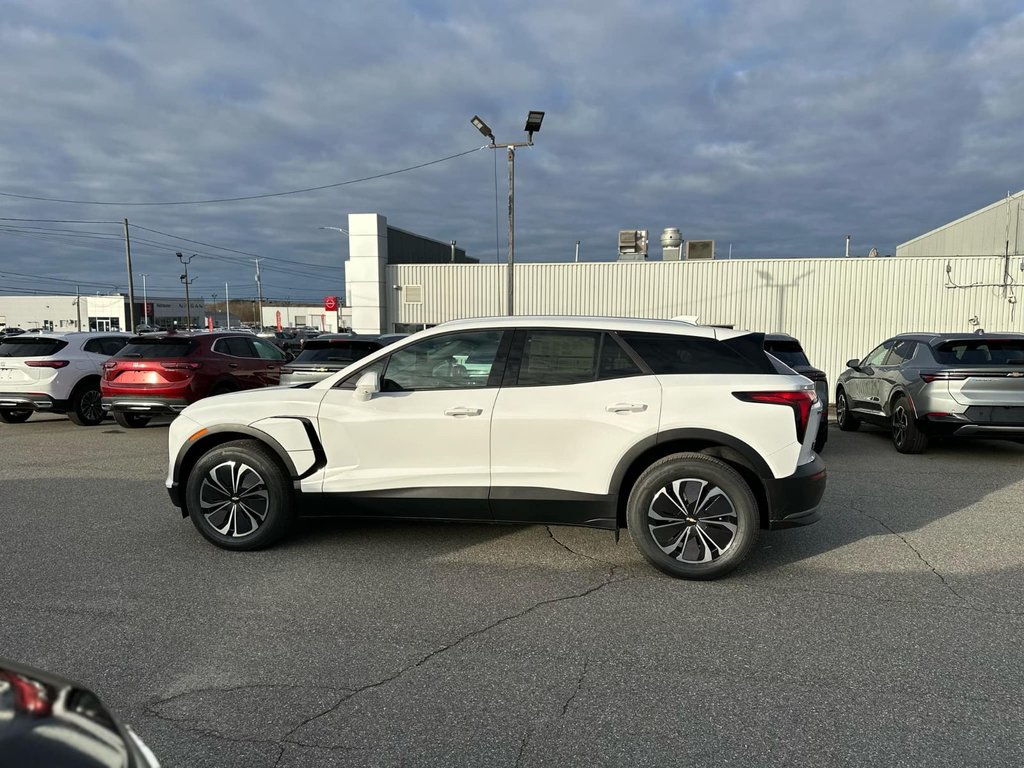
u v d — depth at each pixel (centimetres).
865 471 749
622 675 297
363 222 2086
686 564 407
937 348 839
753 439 401
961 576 419
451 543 477
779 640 331
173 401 955
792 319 1897
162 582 402
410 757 240
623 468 411
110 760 131
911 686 288
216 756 239
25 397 1041
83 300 8994
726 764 237
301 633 337
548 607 370
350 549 462
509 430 422
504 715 267
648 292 1964
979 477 716
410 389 443
